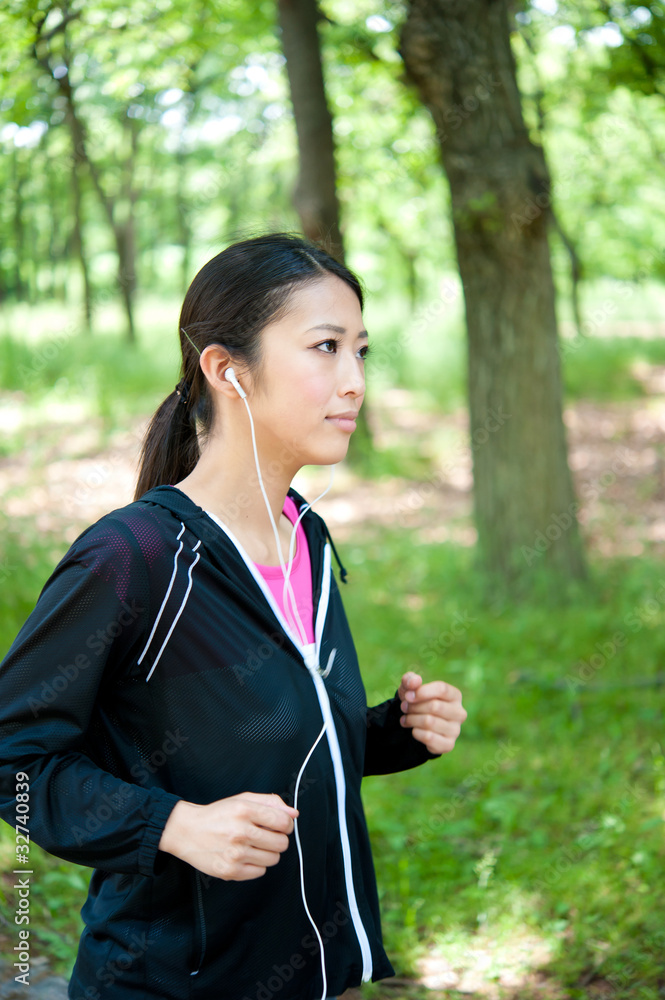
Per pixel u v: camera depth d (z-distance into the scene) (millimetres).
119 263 14656
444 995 2395
